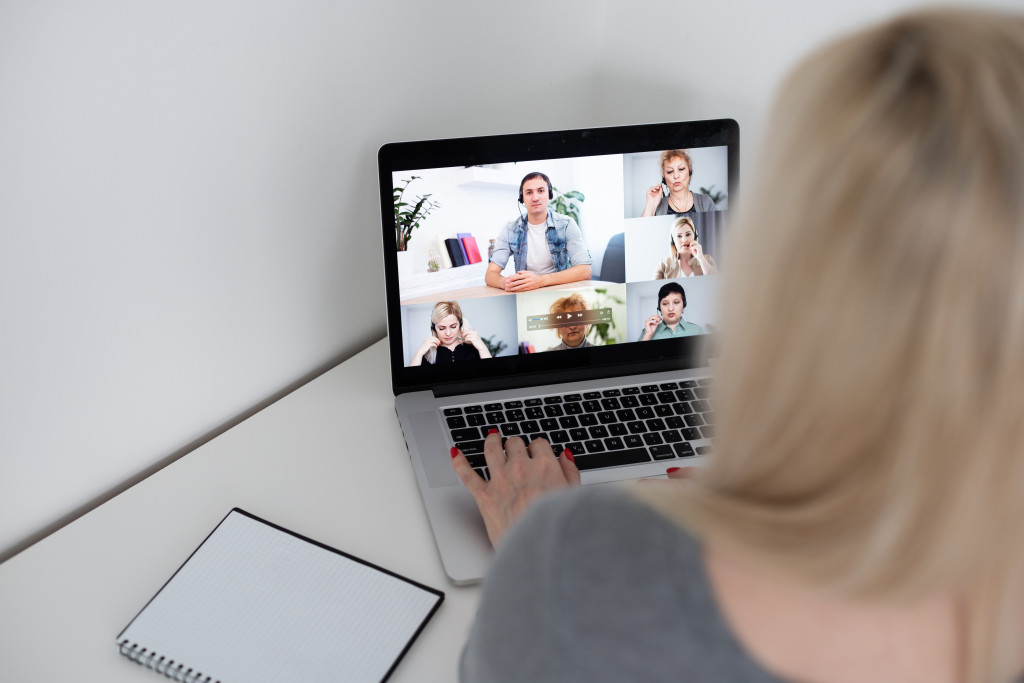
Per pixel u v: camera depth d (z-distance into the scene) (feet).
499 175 2.58
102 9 1.81
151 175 2.06
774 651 1.00
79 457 2.20
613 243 2.70
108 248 2.04
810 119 0.81
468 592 2.04
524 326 2.70
